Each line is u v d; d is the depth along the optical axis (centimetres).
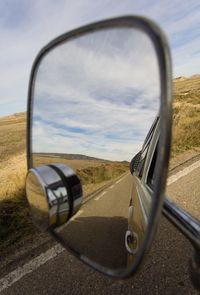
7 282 295
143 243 82
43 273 299
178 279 269
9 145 1336
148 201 151
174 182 530
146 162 202
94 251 135
